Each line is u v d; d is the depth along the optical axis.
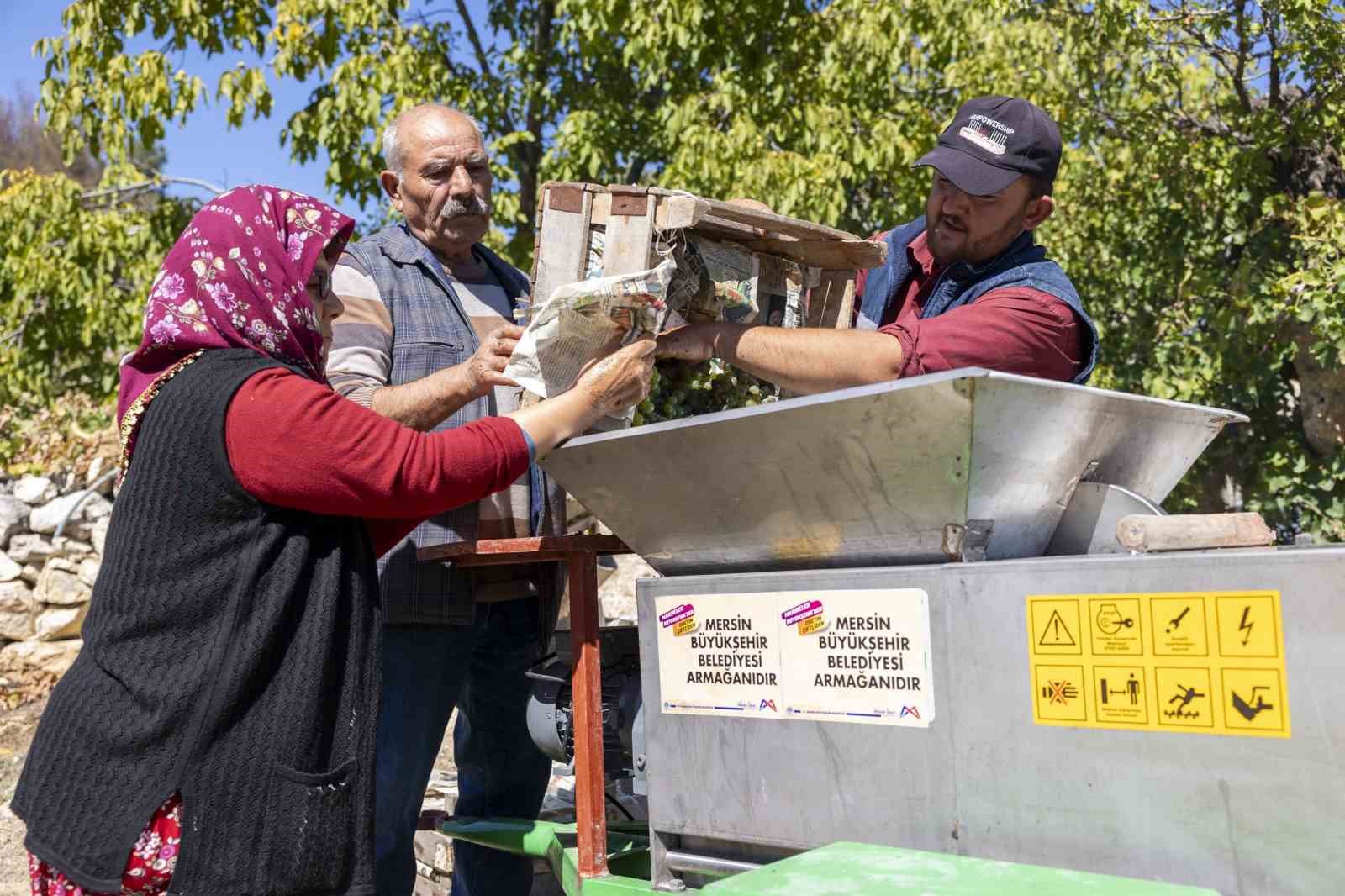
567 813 3.49
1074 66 7.76
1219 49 7.04
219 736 1.61
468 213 2.63
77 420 9.98
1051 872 1.37
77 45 10.56
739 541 1.89
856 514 1.72
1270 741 1.33
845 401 1.59
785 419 1.66
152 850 1.59
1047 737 1.50
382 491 1.69
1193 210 7.16
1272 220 6.96
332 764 1.68
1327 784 1.29
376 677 1.76
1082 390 1.63
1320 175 7.16
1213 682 1.37
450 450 1.77
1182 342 7.01
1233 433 7.09
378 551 1.99
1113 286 7.71
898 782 1.63
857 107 9.94
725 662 1.84
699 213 1.93
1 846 4.75
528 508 2.67
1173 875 1.40
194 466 1.64
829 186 9.30
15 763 6.33
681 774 1.90
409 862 2.48
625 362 1.92
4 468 8.88
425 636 2.48
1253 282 6.59
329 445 1.66
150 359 1.75
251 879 1.59
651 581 1.95
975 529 1.64
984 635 1.55
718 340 2.04
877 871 1.40
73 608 7.89
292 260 1.79
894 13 9.37
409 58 9.91
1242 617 1.35
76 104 10.45
